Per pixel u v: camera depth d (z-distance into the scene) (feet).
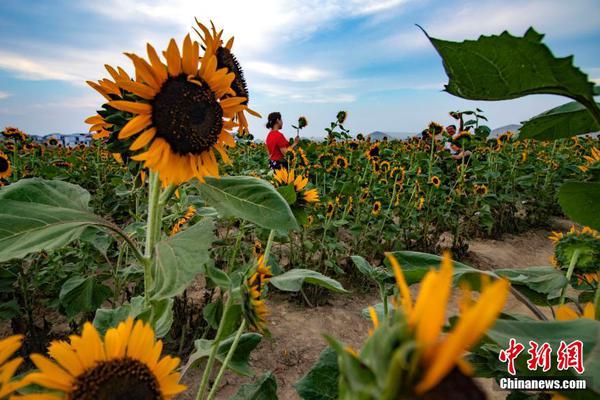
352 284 15.84
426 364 1.12
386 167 24.13
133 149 4.80
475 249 21.91
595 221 3.38
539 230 26.78
